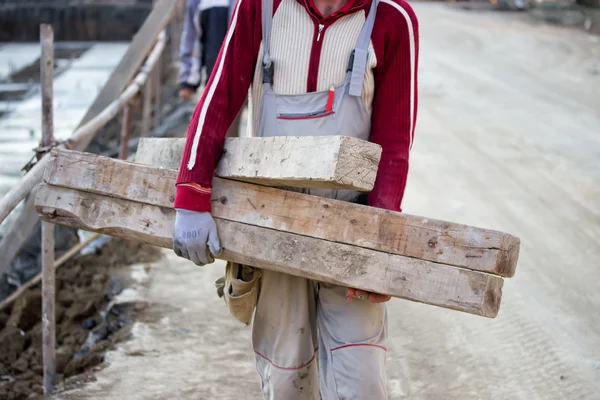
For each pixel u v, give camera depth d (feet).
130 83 18.85
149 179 7.54
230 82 7.35
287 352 8.00
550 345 11.87
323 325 7.91
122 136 16.46
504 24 60.23
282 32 7.36
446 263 6.71
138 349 11.71
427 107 29.22
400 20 7.29
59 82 33.09
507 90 33.32
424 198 18.17
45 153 10.71
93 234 15.67
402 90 7.49
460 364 11.30
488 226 16.52
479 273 6.61
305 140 6.47
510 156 22.31
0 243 12.03
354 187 6.33
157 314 12.83
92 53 42.34
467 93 32.32
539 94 32.81
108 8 47.57
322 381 7.86
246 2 7.40
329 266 6.98
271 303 7.95
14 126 25.98
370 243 6.89
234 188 7.32
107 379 10.85
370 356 7.63
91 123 12.69
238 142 7.21
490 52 45.70
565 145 23.84
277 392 8.11
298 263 7.08
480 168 20.95
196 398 10.39
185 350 11.69
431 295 6.70
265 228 7.19
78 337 12.07
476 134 24.94
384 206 7.66
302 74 7.35
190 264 14.97
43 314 10.34
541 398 10.44
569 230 16.53
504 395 10.50
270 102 7.48
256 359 8.36
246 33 7.39
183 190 7.09
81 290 13.57
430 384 10.73
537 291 13.73
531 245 15.66
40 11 47.06
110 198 7.73
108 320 12.66
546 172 20.76
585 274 14.42
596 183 19.89
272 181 6.90
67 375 11.02
